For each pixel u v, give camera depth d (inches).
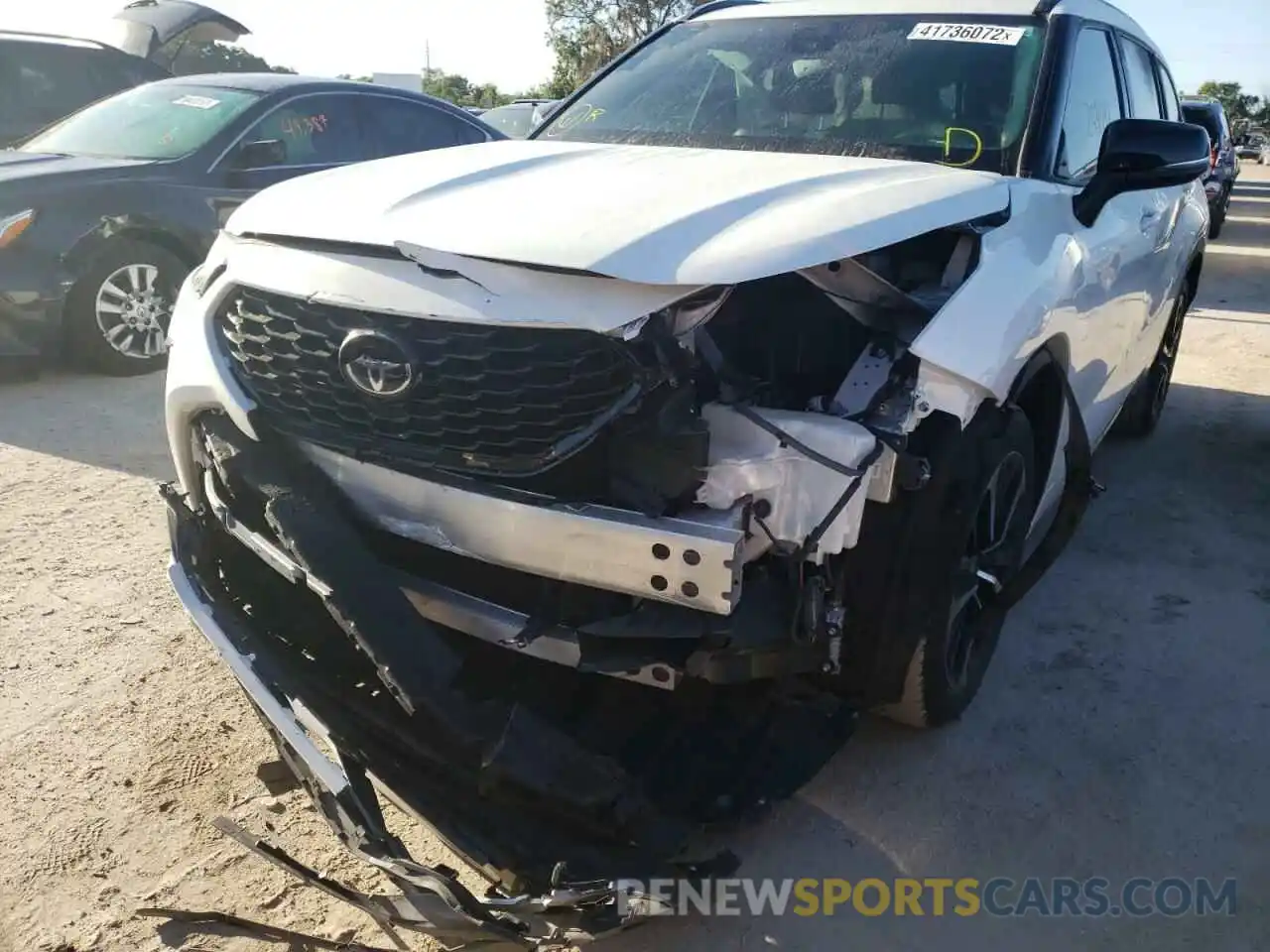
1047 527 137.1
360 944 82.7
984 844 100.4
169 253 241.1
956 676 110.9
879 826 102.3
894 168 108.3
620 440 80.9
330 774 78.0
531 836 79.3
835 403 88.0
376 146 279.7
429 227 86.7
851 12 146.1
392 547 91.2
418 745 83.3
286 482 91.0
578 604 84.7
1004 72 130.1
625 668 84.0
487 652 92.4
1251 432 230.4
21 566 146.3
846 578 95.2
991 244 100.7
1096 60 144.3
